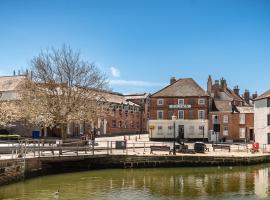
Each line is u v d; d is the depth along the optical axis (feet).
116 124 301.84
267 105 209.46
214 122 249.34
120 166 138.51
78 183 105.70
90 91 172.24
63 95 166.09
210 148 184.55
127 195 90.02
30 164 111.55
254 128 222.28
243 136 245.24
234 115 247.29
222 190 96.99
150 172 129.59
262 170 135.23
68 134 238.68
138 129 340.18
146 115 356.38
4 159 98.32
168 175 123.03
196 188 99.71
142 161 140.05
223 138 244.01
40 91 170.19
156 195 90.38
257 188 99.81
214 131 248.52
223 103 256.52
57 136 231.09
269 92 217.56
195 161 143.43
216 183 107.45
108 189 97.35
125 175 122.21
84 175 120.88
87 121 173.99
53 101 165.68
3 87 270.26
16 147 118.73
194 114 246.88
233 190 97.04
